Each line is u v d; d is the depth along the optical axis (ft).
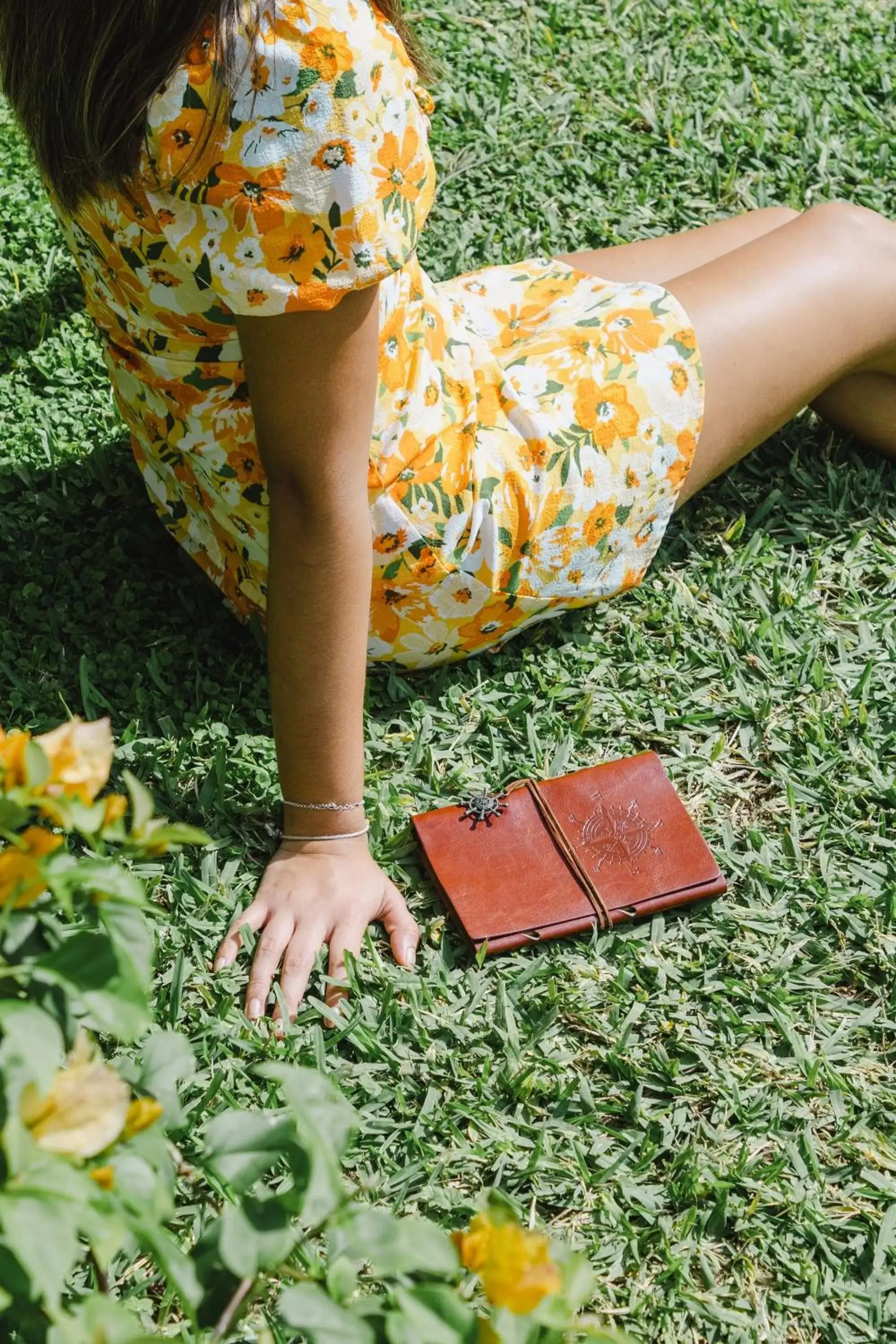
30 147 5.60
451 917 7.00
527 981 6.78
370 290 5.25
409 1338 2.82
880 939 7.07
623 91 11.98
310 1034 6.41
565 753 7.75
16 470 8.74
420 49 5.79
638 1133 6.32
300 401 5.37
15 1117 2.58
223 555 7.60
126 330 6.17
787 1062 6.63
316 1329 2.88
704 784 7.77
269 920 6.64
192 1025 6.39
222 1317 3.13
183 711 7.67
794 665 8.33
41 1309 2.85
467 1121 6.31
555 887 7.04
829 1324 5.78
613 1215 6.01
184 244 5.19
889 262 8.20
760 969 6.95
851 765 7.88
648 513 7.63
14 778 2.93
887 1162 6.28
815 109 12.01
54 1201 2.56
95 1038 5.97
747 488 9.41
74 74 4.88
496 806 7.23
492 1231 2.93
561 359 7.33
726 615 8.57
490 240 10.51
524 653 8.19
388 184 5.12
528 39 12.25
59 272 10.00
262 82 4.82
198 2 4.66
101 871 2.91
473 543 7.12
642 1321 5.72
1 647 7.91
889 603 8.68
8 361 9.55
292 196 4.99
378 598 7.18
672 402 7.48
